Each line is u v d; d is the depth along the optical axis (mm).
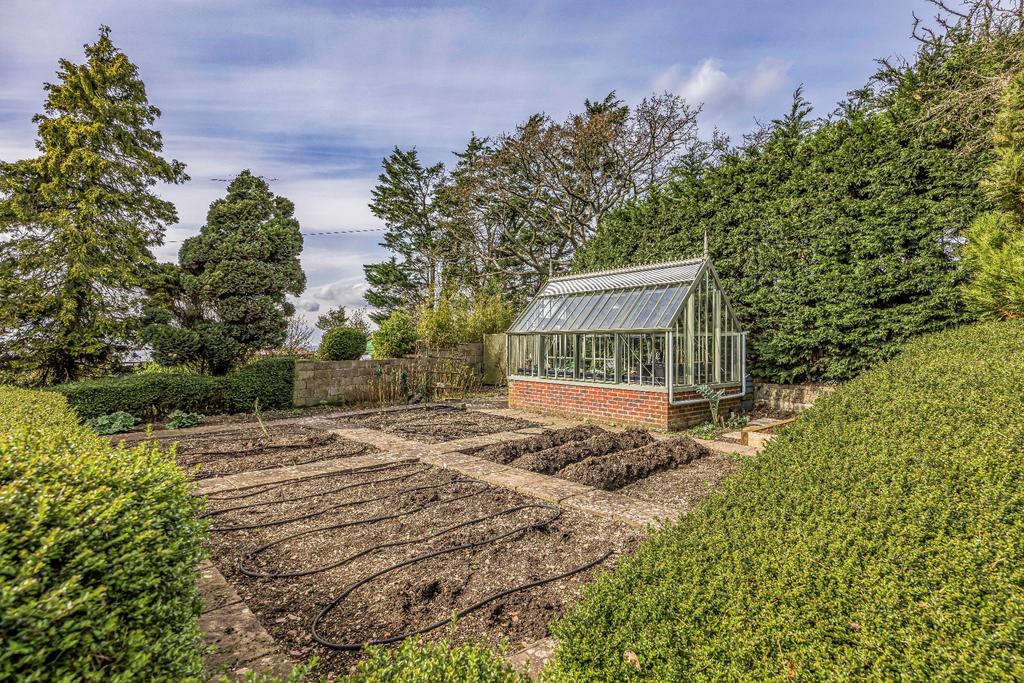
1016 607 1494
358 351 13938
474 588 3395
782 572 1960
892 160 8672
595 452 6773
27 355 10195
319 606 3203
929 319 8359
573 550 3959
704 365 9289
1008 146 6383
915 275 8352
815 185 9562
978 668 1357
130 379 9898
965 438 2514
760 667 1609
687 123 20281
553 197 22156
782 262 9969
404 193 31141
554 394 10688
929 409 2953
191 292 11758
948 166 8133
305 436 8375
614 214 13922
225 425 9641
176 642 1699
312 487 5609
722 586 2016
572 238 22375
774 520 2424
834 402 3627
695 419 9008
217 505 5023
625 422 9281
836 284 9148
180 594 1911
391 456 6977
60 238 10320
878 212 8773
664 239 12258
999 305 6055
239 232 12195
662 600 2023
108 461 2135
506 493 5355
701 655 1716
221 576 3529
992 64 8008
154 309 11148
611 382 9555
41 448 2146
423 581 3492
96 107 10844
